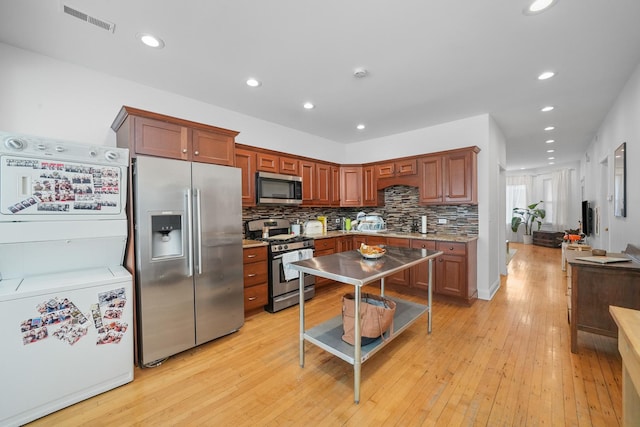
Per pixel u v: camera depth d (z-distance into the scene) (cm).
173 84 273
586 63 240
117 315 187
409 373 201
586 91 297
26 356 156
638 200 257
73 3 164
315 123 398
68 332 169
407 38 202
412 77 262
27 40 201
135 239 208
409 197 446
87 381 175
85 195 186
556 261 598
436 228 411
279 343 248
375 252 235
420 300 354
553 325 278
